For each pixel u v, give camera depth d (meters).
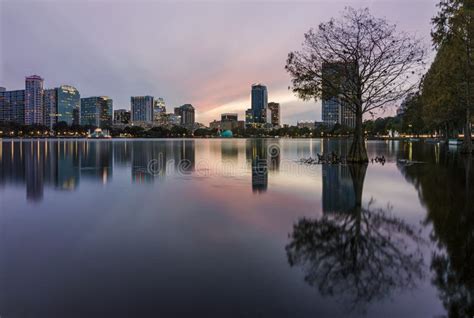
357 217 8.93
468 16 28.33
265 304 4.59
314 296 4.82
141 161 27.77
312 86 26.55
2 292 4.89
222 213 9.41
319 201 11.03
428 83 35.53
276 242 6.97
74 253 6.36
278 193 12.46
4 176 17.66
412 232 7.59
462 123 47.12
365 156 25.39
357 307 4.56
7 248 6.63
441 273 5.55
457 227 7.95
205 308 4.48
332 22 25.09
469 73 29.86
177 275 5.42
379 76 25.27
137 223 8.41
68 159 30.20
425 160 26.64
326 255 6.27
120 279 5.28
